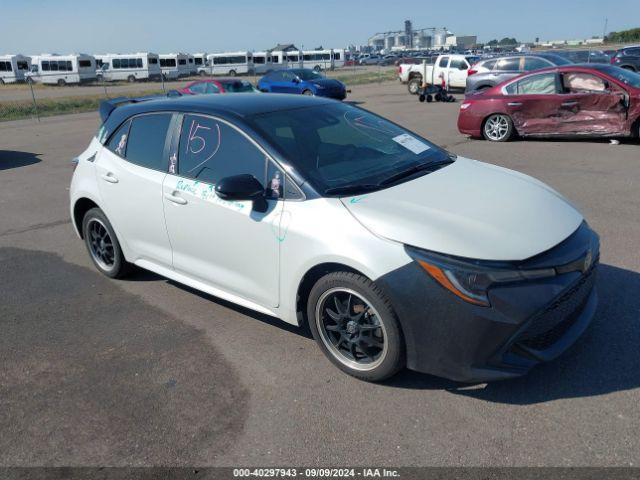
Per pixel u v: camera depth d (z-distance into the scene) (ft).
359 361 10.48
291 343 12.01
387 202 10.07
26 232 21.31
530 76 33.96
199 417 9.74
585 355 10.68
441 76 78.69
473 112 35.99
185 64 192.13
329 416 9.53
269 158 11.09
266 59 206.49
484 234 9.24
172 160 13.01
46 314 14.11
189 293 14.97
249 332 12.62
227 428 9.41
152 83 167.63
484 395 9.78
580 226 10.34
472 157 30.63
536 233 9.45
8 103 93.35
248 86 65.00
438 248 8.99
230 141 11.86
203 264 12.66
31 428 9.71
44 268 17.35
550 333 9.43
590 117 32.12
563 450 8.36
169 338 12.56
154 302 14.51
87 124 62.85
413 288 9.04
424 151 12.82
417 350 9.41
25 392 10.79
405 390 10.09
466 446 8.59
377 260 9.26
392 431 9.05
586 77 32.14
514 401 9.56
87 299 14.90
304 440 8.99
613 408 9.20
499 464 8.19
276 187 10.90
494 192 10.75
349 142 12.12
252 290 11.68
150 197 13.34
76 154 39.83
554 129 33.37
